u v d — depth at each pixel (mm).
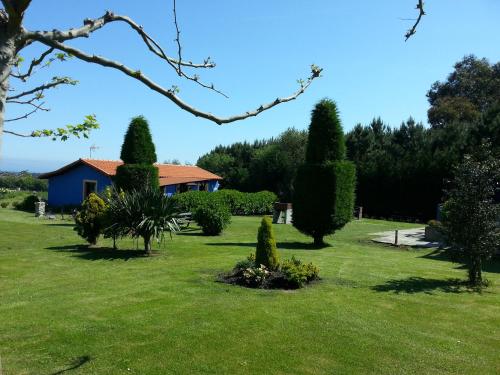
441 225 10445
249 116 2424
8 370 5008
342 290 8898
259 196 33031
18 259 11883
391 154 34781
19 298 7906
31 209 30391
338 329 6527
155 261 11742
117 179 20781
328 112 16359
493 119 29781
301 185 16359
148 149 21062
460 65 49156
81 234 14453
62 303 7598
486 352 5867
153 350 5637
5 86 1631
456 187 10508
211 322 6691
